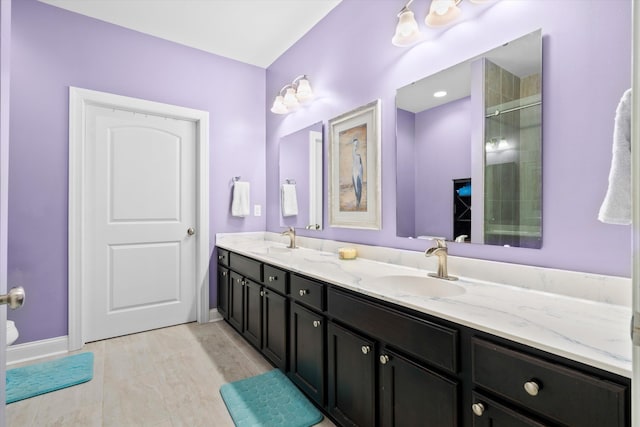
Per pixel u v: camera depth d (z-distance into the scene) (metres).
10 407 1.65
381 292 1.23
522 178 1.30
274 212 3.15
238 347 2.40
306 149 2.66
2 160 0.74
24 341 2.19
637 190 0.56
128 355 2.26
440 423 0.99
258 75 3.25
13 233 2.17
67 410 1.63
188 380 1.92
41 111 2.24
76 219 2.37
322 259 2.05
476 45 1.46
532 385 0.76
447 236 1.60
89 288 2.49
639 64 0.57
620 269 1.06
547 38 1.23
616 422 0.64
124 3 2.27
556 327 0.86
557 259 1.21
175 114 2.79
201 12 2.39
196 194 2.97
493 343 0.86
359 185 2.12
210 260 2.99
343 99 2.26
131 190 2.67
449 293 1.38
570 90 1.17
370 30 2.03
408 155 1.79
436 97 1.64
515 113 1.32
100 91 2.46
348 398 1.38
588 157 1.13
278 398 1.72
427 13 1.68
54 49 2.29
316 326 1.57
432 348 1.01
